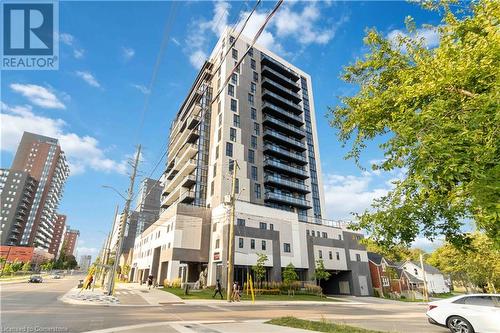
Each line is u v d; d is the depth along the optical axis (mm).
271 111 60812
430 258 81812
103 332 8766
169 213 44375
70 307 15781
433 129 5387
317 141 70688
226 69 57406
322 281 52938
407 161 5832
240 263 36938
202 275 37969
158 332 8938
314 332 9188
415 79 7102
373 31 8906
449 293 74812
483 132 5219
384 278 57500
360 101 8758
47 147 172625
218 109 55281
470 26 6535
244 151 52844
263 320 13070
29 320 10688
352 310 22078
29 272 104000
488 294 10805
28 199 154250
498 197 4555
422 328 12469
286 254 42031
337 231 51562
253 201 50281
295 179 61219
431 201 5949
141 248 63594
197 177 51156
